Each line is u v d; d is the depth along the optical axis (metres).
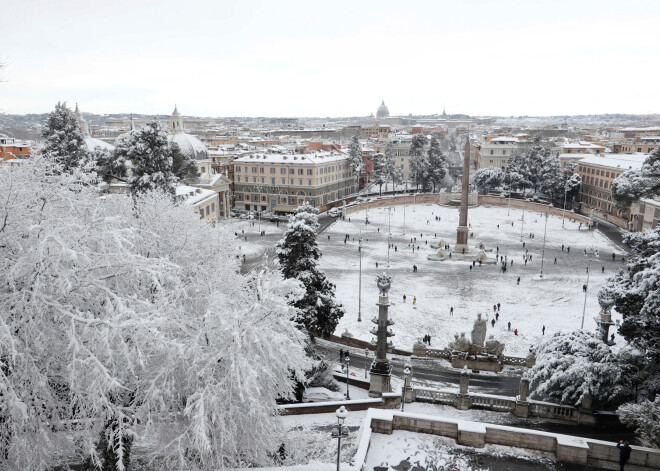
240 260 28.05
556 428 26.67
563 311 59.31
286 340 19.16
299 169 131.00
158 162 49.88
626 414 22.72
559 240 98.69
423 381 39.38
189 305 22.44
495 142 178.38
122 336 16.19
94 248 19.41
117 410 16.61
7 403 14.91
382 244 94.62
